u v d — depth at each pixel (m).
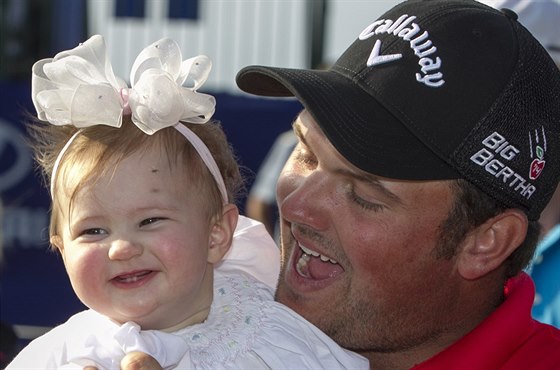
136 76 4.04
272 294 4.36
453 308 4.09
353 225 3.93
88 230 3.82
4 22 10.05
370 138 3.91
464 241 4.03
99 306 3.84
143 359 3.59
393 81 3.98
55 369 3.92
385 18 4.25
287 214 4.04
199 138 4.08
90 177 3.80
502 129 3.98
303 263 4.15
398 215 3.92
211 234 4.11
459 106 3.94
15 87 9.69
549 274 5.75
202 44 10.30
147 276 3.84
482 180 3.96
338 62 4.23
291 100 10.04
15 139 9.61
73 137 3.95
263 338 4.00
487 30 4.09
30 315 9.53
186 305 3.97
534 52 4.14
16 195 9.50
